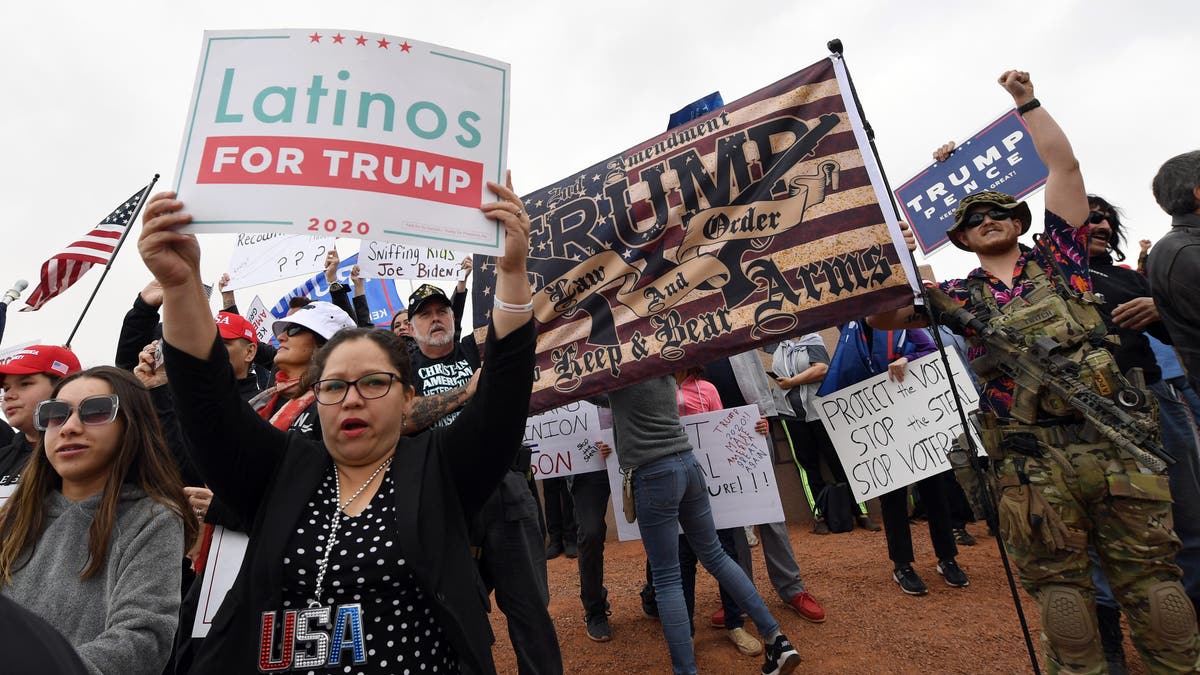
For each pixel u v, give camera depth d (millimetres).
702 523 3305
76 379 2084
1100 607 3020
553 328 3195
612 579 5508
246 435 1624
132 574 1801
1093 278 3484
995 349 2535
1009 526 2408
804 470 6387
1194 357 2379
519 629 2789
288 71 1698
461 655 1438
